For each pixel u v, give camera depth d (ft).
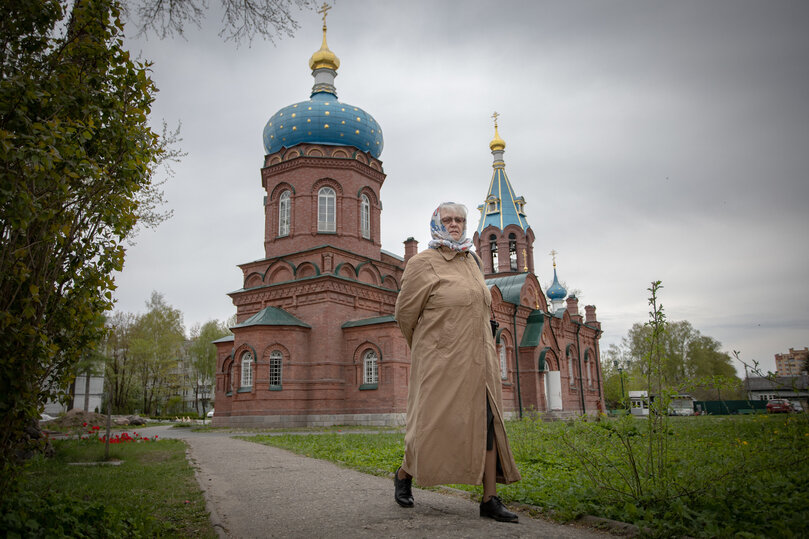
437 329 16.96
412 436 17.01
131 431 88.12
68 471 32.83
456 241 18.02
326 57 129.49
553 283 174.09
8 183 14.55
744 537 13.89
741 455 22.41
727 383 18.39
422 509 18.69
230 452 45.14
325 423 96.94
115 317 185.88
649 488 18.03
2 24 16.92
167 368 189.57
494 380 17.22
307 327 100.89
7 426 16.22
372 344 99.30
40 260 17.17
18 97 15.58
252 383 96.22
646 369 19.70
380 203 124.77
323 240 112.47
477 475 15.89
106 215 18.89
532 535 15.26
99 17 18.53
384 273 121.29
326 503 20.85
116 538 16.29
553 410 125.70
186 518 20.02
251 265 116.37
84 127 17.30
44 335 16.99
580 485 20.83
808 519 14.33
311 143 116.78
